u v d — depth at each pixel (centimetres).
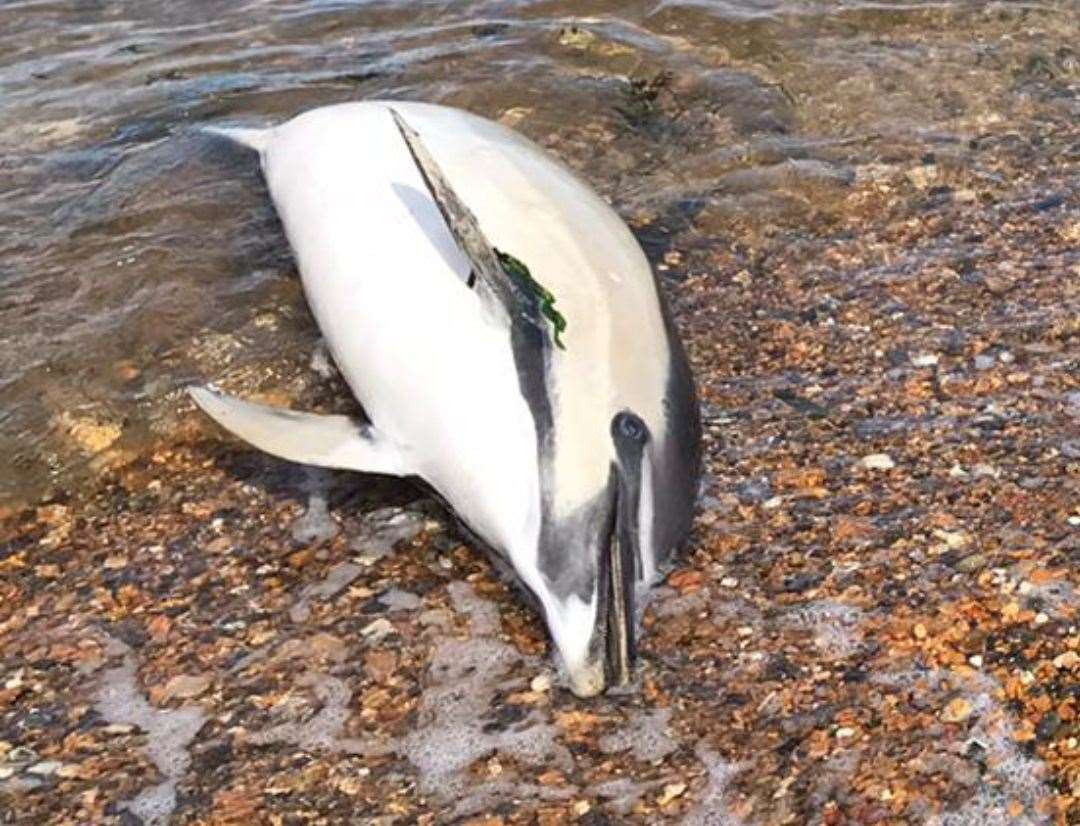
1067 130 307
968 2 351
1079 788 169
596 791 177
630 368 206
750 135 309
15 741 189
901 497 213
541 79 325
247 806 179
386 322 224
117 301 264
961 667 185
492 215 225
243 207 286
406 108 264
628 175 298
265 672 197
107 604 210
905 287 261
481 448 205
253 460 235
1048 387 232
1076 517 205
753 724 183
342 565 213
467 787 180
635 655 191
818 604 197
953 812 169
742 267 271
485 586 208
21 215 287
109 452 238
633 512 198
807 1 354
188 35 355
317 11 363
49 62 344
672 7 351
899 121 312
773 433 228
